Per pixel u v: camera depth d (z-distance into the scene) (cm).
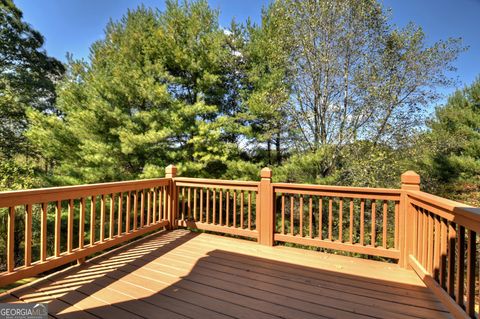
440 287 223
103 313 208
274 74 768
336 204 732
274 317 206
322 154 706
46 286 253
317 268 302
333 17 725
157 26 891
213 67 819
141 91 757
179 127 762
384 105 723
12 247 238
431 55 711
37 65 1286
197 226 439
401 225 305
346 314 211
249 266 306
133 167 822
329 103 772
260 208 387
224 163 796
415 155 771
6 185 835
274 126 800
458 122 981
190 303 225
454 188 862
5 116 1193
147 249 361
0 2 1150
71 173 791
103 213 334
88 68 902
